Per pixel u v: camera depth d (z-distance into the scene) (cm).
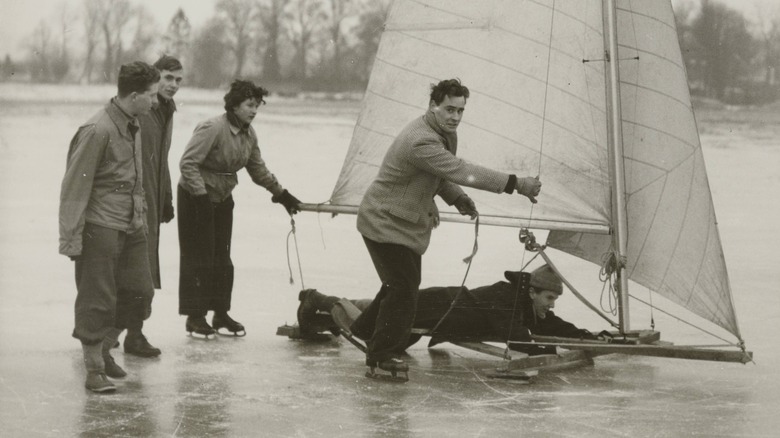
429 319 695
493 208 731
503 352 674
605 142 714
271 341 765
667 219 715
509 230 1345
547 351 698
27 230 1198
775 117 2780
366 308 695
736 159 2064
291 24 2966
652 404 611
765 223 1395
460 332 694
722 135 2450
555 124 722
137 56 2861
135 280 640
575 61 718
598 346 684
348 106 2898
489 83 738
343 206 779
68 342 723
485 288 702
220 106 2691
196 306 768
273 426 550
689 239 711
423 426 555
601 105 713
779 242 1252
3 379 627
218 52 2950
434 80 754
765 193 1666
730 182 1778
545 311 717
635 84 716
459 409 592
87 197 600
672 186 713
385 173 651
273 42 2966
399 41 762
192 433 533
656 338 734
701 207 709
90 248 605
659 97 712
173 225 1334
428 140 638
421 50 756
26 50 2736
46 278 945
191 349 731
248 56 2966
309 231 1288
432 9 751
